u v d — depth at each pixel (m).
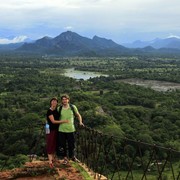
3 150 42.47
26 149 39.03
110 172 30.17
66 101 13.84
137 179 32.25
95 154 14.08
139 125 63.16
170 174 36.00
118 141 31.05
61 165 14.12
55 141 14.02
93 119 62.00
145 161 34.06
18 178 12.97
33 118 62.62
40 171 13.23
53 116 13.84
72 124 14.02
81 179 12.85
